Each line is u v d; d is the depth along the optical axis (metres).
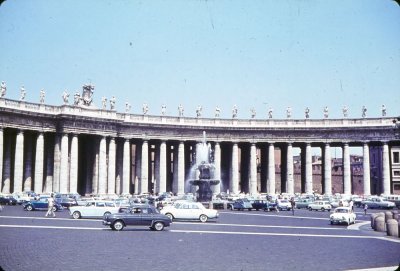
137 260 20.77
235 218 48.06
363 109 93.62
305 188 93.94
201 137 93.50
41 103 79.81
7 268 18.45
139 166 92.75
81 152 94.31
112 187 85.81
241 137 94.56
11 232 31.11
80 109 83.19
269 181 93.25
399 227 30.92
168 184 110.81
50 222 39.31
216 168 93.25
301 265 19.81
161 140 91.50
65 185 80.25
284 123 95.06
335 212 42.69
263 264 20.03
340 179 137.38
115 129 87.19
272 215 54.00
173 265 19.59
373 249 24.83
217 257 21.83
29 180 81.06
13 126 75.12
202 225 39.31
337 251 24.00
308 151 93.56
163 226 34.59
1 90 74.44
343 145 92.62
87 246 25.03
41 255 21.77
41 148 79.25
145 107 91.75
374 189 123.12
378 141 90.81
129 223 34.12
